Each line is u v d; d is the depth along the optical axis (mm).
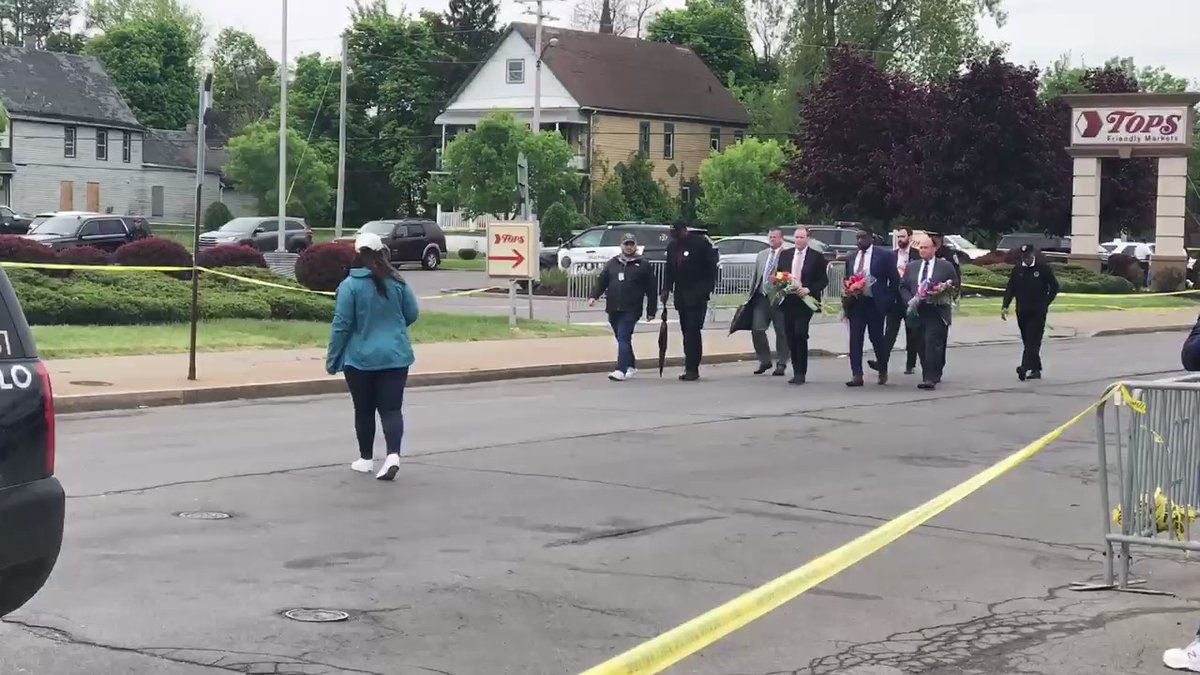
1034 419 14812
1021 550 8508
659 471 11078
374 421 10742
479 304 32062
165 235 60875
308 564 7723
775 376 19578
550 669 5941
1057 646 6496
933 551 8461
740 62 91000
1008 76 43562
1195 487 7707
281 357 19016
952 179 44375
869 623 6863
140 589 7078
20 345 5410
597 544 8406
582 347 22328
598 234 38406
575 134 69125
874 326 18062
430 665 5969
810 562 7863
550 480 10578
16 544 5215
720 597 7211
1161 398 7547
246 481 10234
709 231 58750
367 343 10445
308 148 67250
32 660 5867
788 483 10633
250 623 6520
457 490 10086
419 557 7969
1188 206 85000
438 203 65938
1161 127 41562
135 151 72375
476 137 54219
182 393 15422
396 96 78188
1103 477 7527
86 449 11750
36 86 68188
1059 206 44094
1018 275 19156
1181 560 7891
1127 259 44375
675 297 18828
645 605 7027
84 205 69562
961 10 68375
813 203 49312
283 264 40750
